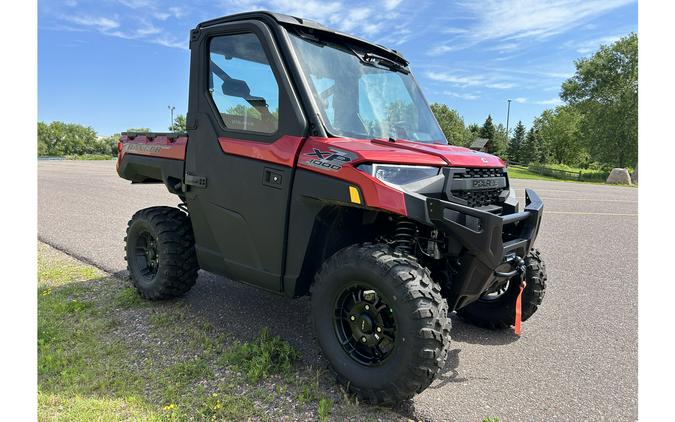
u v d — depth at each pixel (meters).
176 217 3.98
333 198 2.60
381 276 2.43
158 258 3.89
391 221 2.93
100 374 2.76
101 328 3.43
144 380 2.70
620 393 2.79
